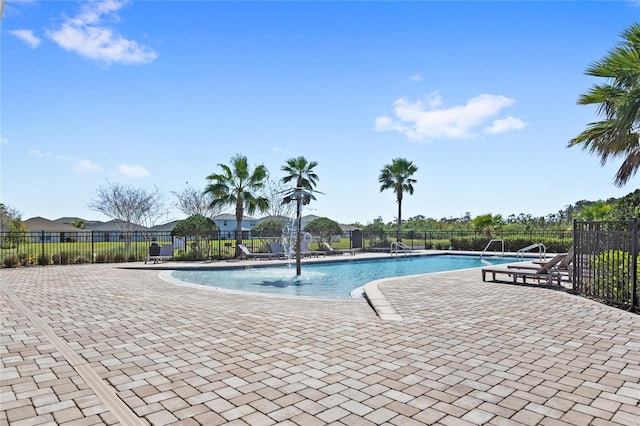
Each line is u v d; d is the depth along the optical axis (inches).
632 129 346.9
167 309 272.8
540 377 140.6
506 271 402.9
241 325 225.0
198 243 747.4
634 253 264.8
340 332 207.5
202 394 127.6
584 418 108.6
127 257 691.4
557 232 914.1
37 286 393.1
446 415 111.0
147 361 162.2
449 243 1039.6
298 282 488.7
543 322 228.5
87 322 234.7
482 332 205.9
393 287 371.9
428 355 167.2
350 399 122.7
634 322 228.1
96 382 138.6
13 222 1206.3
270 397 124.9
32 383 137.6
